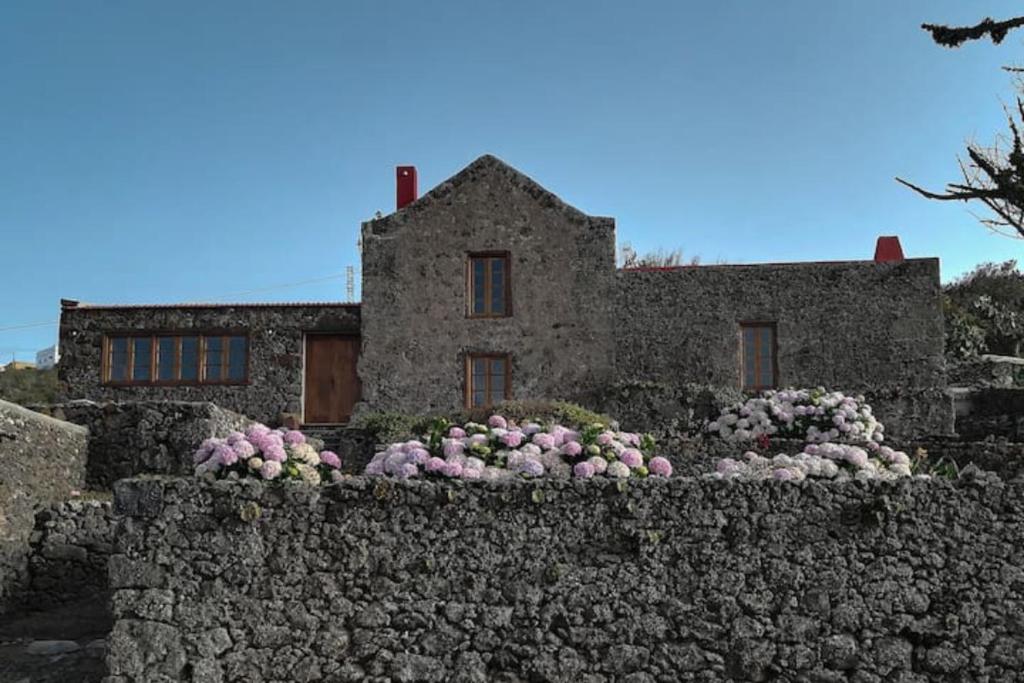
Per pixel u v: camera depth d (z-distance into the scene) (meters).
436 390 20.42
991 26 8.07
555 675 8.56
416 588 8.69
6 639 10.56
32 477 13.03
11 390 33.56
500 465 9.83
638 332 20.67
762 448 15.90
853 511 8.94
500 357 20.61
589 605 8.69
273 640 8.55
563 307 20.67
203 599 8.56
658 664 8.61
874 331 20.39
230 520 8.69
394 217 21.08
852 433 16.70
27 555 12.48
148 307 20.58
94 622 11.20
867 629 8.77
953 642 8.80
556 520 8.82
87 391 20.33
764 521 8.88
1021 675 8.77
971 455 15.95
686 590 8.74
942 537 8.97
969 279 46.59
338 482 8.90
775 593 8.78
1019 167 9.11
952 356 31.64
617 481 8.88
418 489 8.84
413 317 20.69
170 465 15.04
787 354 20.44
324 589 8.63
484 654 8.61
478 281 20.98
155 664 8.43
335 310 20.83
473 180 21.16
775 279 20.69
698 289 20.75
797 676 8.66
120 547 8.60
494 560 8.74
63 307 20.64
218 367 20.62
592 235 20.91
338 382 20.78
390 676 8.56
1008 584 8.94
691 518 8.85
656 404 19.28
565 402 18.91
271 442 9.27
